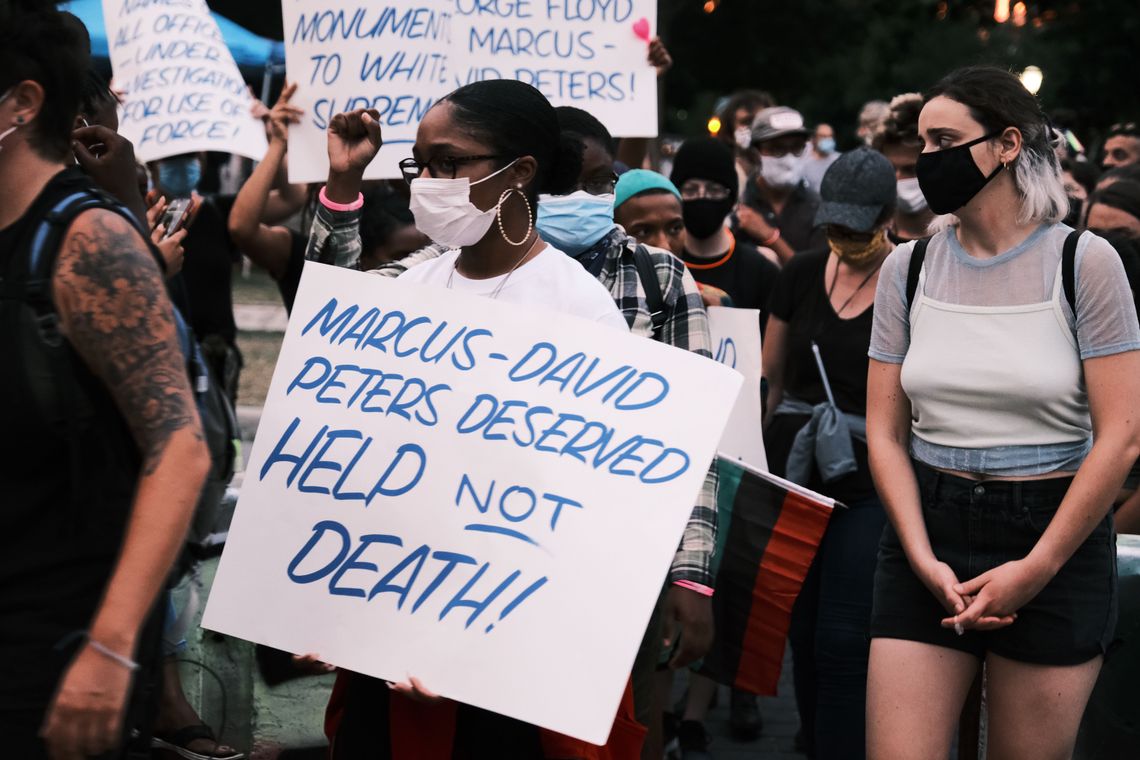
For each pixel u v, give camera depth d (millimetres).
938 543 3354
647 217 4605
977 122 3262
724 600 4148
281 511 2883
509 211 3012
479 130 2939
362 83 4848
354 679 3021
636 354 2832
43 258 2342
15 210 2389
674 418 2787
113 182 3596
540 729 2867
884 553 3465
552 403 2828
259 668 4305
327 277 2994
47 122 2414
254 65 15086
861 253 4719
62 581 2387
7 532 2381
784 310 4949
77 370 2367
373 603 2799
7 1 2359
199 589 3877
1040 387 3211
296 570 2852
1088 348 3186
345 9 4844
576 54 5285
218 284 5465
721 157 5430
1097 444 3164
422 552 2799
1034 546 3223
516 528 2770
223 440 3328
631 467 2770
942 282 3365
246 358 12719
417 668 2742
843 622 4414
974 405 3291
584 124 4016
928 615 3336
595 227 3482
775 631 4129
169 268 3605
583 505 2760
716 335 4516
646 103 5309
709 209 5406
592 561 2730
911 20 25406
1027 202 3244
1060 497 3242
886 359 3477
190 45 5535
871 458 3475
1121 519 4340
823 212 4648
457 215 2963
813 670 4676
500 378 2859
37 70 2385
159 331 2389
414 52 4836
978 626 3193
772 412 5066
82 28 2557
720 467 4133
